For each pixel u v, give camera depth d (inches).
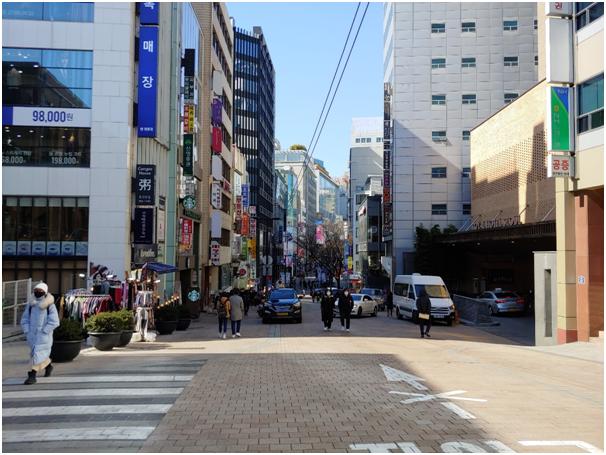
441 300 1152.2
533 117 1574.8
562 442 255.3
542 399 353.7
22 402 336.5
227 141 2166.6
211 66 1788.9
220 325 807.1
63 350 496.4
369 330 941.2
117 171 1011.9
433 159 2413.9
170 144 1299.2
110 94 1018.1
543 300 791.7
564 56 750.5
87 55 1019.3
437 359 547.2
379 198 3088.1
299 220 5861.2
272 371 457.7
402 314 1242.0
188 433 270.4
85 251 1003.3
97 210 1003.3
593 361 559.8
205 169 1716.3
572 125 744.3
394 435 266.5
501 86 2412.6
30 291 834.2
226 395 358.6
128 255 1021.8
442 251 2201.0
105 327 605.3
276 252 4549.7
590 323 737.6
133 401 339.9
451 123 2421.3
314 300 2508.6
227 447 247.3
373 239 3056.1
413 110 2432.3
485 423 289.9
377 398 351.9
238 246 2336.4
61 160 1007.6
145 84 1053.8
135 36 1071.6
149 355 564.1
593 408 327.6
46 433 270.1
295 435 266.5
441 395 363.3
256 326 1042.1
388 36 2672.2
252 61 4136.3
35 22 1013.2
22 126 1003.9
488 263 2025.1
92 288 851.4
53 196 1003.9
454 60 2436.0
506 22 2428.6
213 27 1846.7
